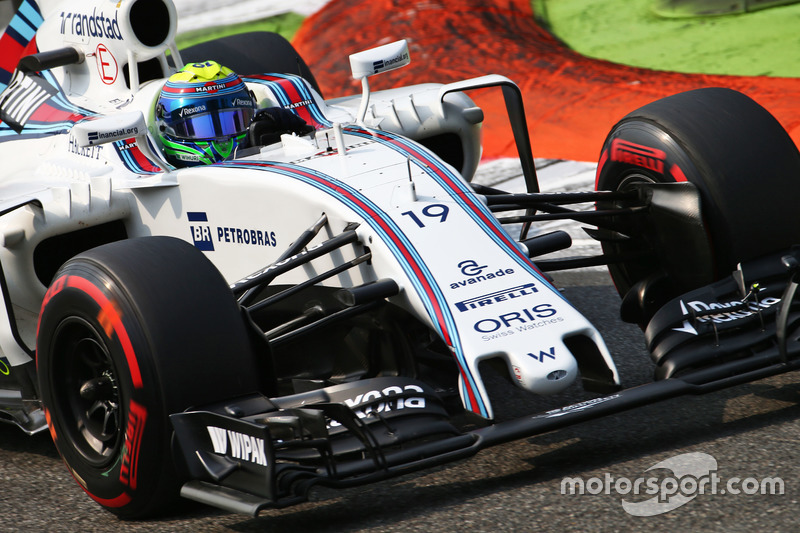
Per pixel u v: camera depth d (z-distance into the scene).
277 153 16.92
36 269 17.66
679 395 13.14
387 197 14.90
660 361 14.32
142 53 19.77
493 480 13.22
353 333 15.62
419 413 12.72
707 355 14.17
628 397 12.91
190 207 16.52
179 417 12.12
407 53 18.09
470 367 12.73
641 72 34.38
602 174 17.73
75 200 16.73
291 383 16.66
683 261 16.08
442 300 13.42
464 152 20.72
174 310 12.40
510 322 13.16
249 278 13.69
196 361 12.32
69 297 13.18
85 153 18.25
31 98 20.69
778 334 13.76
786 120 29.44
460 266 13.93
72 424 13.80
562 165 29.53
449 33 39.03
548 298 13.67
